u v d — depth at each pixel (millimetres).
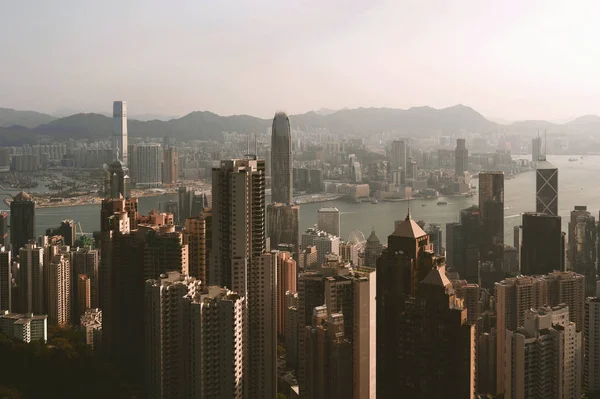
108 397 190750
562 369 174000
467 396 138875
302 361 182875
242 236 194000
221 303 153750
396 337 152500
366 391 162625
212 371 155750
